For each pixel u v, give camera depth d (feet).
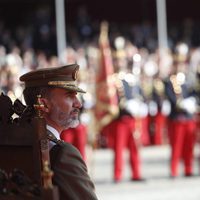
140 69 165.17
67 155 41.78
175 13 264.31
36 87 43.78
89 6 256.11
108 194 116.47
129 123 131.64
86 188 41.63
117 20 257.96
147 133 180.14
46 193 38.24
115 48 137.39
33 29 226.58
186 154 135.95
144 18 257.34
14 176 40.83
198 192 116.78
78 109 44.60
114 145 131.95
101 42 134.51
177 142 134.82
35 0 254.27
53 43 220.23
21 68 171.53
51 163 41.63
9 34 230.27
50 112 43.75
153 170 146.00
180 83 135.64
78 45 224.53
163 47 216.95
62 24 216.13
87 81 133.69
